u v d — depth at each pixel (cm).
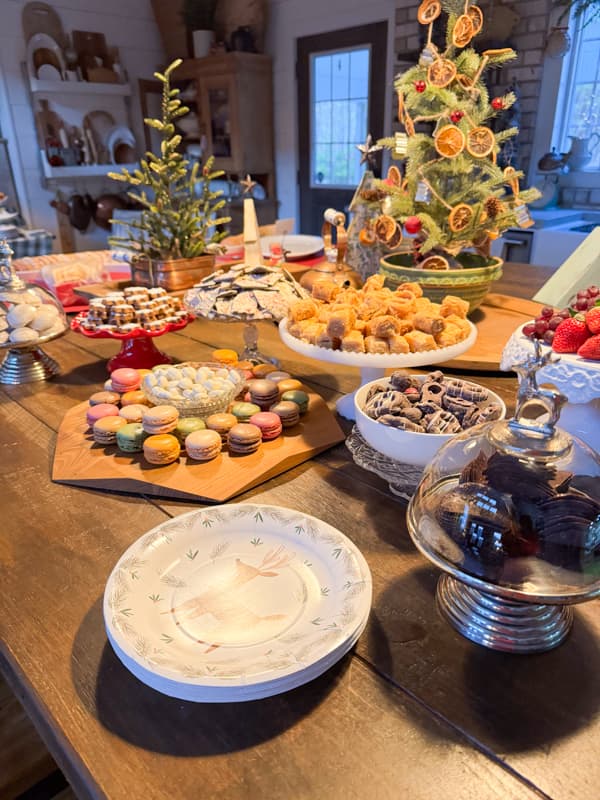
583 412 86
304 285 153
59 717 52
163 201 164
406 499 83
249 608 61
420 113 148
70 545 75
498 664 57
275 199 473
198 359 138
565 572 53
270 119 450
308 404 107
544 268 215
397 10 354
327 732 50
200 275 174
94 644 60
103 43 441
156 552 68
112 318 125
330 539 69
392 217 153
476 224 145
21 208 430
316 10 402
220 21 444
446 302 105
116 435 97
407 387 86
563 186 352
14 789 89
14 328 126
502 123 322
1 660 60
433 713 52
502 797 45
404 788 46
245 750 49
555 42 311
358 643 59
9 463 96
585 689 54
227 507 76
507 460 57
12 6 392
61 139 429
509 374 126
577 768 47
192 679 50
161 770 47
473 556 55
